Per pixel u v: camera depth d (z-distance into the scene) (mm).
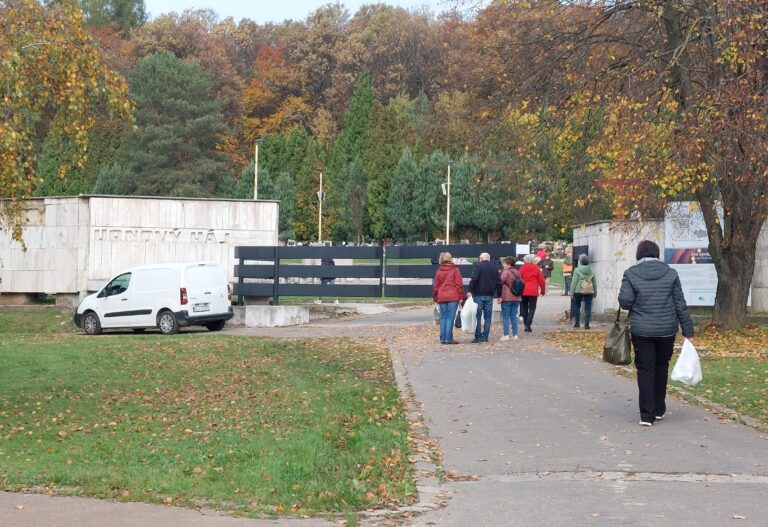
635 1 19656
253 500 7211
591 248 25984
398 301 36625
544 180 22219
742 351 17062
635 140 18047
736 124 17234
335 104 99062
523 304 22141
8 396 13414
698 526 6496
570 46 20391
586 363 15719
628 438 9633
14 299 33594
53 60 11820
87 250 32406
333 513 6918
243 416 11352
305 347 20484
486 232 72438
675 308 10477
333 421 10836
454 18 24953
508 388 13156
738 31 16750
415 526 6605
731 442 9352
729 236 20203
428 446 9453
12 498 7312
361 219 76312
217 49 94812
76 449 9453
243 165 85812
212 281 26688
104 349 19797
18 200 13734
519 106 21234
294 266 29312
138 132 67250
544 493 7527
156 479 7855
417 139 78062
